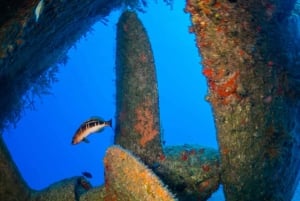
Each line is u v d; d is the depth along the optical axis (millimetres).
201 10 4074
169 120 59875
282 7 4449
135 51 4844
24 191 4297
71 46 7176
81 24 6492
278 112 4207
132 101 4785
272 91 4188
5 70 5203
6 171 4133
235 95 4117
